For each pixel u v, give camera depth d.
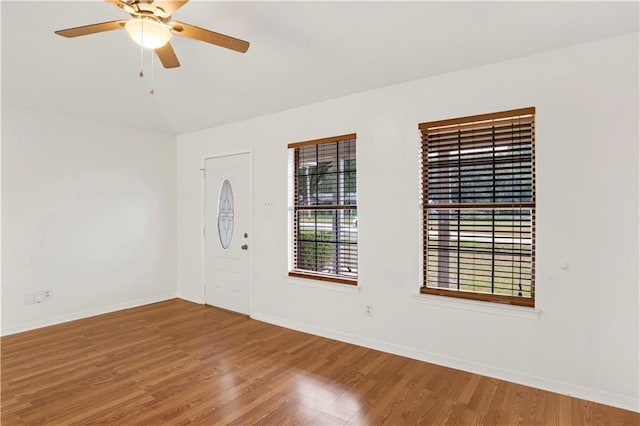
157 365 2.99
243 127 4.34
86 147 4.30
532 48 2.50
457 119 2.87
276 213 4.01
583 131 2.42
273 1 2.13
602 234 2.37
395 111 3.17
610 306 2.35
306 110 3.75
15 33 2.52
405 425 2.18
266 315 4.13
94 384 2.67
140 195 4.79
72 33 1.96
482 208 2.82
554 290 2.52
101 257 4.42
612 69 2.33
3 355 3.18
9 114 3.75
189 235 5.06
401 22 2.31
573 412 2.28
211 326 3.97
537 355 2.58
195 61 3.00
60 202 4.09
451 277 2.97
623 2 2.00
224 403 2.42
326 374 2.83
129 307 4.68
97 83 3.37
